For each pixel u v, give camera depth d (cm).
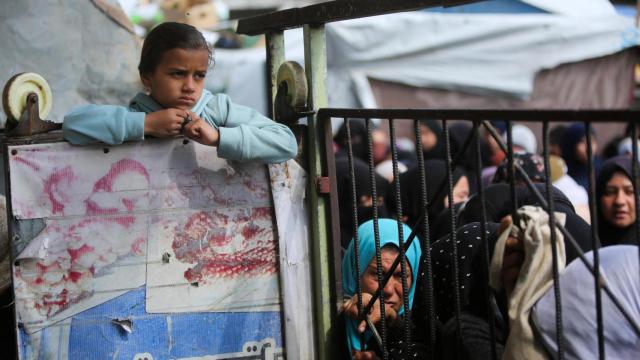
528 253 196
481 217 203
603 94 800
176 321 230
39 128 221
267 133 229
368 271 262
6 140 218
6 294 273
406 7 213
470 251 245
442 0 204
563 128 660
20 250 219
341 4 232
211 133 220
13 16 369
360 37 758
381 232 268
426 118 209
